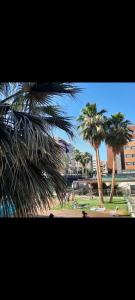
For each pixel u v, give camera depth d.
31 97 3.29
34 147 2.72
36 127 2.81
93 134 26.64
